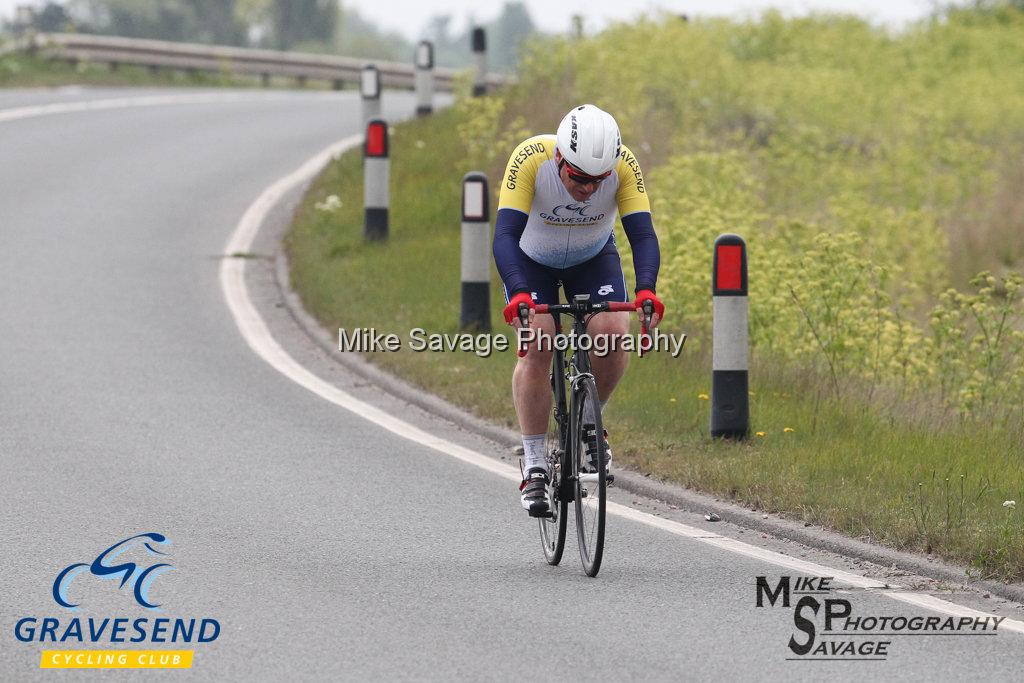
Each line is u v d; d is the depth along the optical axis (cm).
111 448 2962
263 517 2495
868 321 3750
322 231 5438
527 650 1844
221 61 12144
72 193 6175
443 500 2645
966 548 2217
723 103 7506
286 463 2891
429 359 3788
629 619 1980
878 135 7412
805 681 1745
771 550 2352
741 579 2181
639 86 6581
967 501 2484
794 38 9550
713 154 5069
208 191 6394
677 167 5094
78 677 1744
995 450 2923
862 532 2362
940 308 3691
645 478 2745
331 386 3641
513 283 2209
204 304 4562
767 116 7494
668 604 2050
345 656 1817
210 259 5219
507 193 2280
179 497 2609
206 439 3067
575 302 2216
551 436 2519
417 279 4675
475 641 1877
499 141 6194
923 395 3553
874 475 2677
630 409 3203
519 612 2005
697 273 3862
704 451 2891
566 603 2050
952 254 5938
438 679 1736
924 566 2208
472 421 3238
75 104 9025
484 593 2095
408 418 3331
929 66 9125
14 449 2933
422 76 7625
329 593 2081
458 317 4184
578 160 2119
